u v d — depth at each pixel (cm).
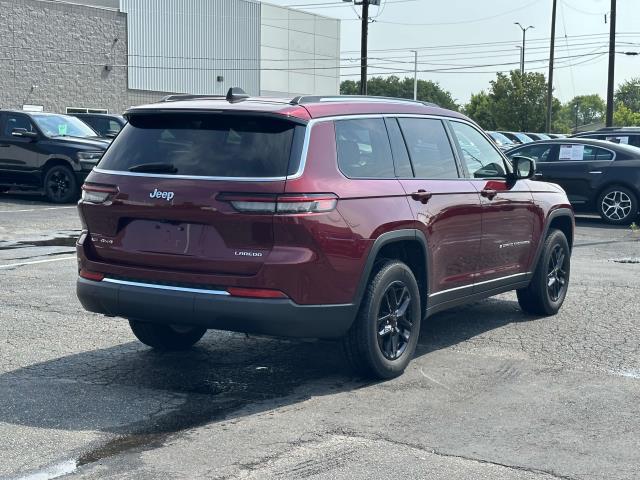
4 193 2150
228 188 557
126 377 630
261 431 519
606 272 1150
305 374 646
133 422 532
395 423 537
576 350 728
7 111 1959
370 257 596
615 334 788
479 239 729
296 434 514
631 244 1472
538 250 832
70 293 918
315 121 586
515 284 805
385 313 629
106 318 813
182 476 449
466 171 729
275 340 752
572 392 607
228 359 686
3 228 1448
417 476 453
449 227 686
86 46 4341
